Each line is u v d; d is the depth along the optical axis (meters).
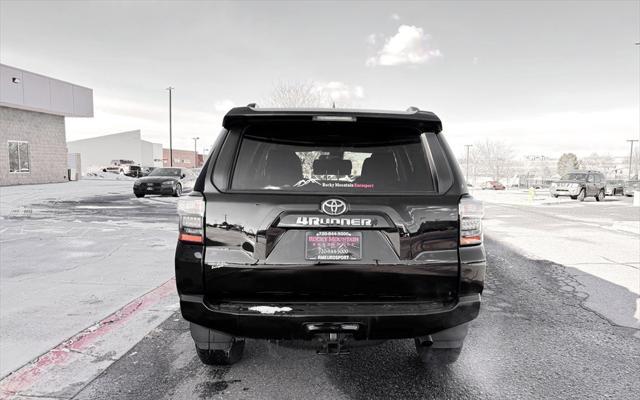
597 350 3.54
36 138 27.81
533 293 5.24
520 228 11.85
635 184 33.69
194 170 22.50
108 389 2.86
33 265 6.27
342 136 2.68
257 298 2.43
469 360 3.33
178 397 2.77
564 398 2.78
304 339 2.40
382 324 2.36
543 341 3.72
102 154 79.69
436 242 2.46
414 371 3.13
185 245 2.45
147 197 19.50
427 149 2.65
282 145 2.67
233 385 2.92
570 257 7.56
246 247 2.41
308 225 2.39
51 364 3.20
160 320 4.13
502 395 2.80
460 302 2.45
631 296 5.12
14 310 4.33
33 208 14.16
